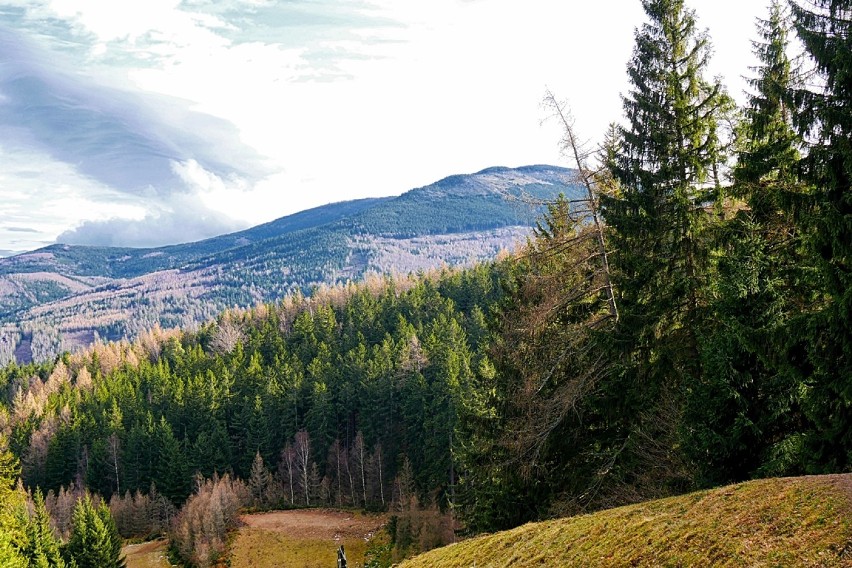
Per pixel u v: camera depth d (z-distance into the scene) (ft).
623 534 40.16
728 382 45.27
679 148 60.54
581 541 42.75
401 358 278.46
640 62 62.13
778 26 69.87
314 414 280.92
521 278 79.05
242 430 298.76
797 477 37.40
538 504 70.03
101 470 292.81
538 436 63.52
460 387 197.77
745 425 44.11
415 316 398.62
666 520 39.06
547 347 66.59
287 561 194.59
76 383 462.60
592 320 66.85
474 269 479.00
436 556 57.41
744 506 35.81
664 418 58.34
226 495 229.04
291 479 265.13
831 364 40.50
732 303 47.26
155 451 285.02
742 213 56.80
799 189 55.06
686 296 60.49
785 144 56.13
